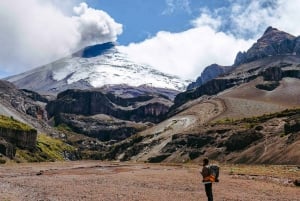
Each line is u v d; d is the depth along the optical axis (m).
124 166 162.88
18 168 136.62
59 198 48.19
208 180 36.06
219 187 64.50
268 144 174.38
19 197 48.84
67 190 58.97
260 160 159.88
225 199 48.47
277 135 183.00
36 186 66.12
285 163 137.00
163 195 52.44
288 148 148.12
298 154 136.50
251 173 98.00
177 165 177.75
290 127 171.88
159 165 178.62
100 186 66.19
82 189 60.59
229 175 94.56
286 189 61.75
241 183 72.19
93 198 48.56
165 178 86.44
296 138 154.12
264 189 61.66
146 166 163.38
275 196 52.16
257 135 198.88
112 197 49.69
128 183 72.88
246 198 49.69
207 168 36.34
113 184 70.56
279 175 88.69
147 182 75.31
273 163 145.38
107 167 151.25
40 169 130.88
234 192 56.91
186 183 73.12
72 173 107.31
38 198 48.03
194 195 52.56
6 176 94.06
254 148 181.00
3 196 49.41
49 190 58.97
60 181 77.56
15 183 72.38
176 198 49.00
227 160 195.62
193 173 105.94
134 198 48.75
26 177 90.06
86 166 160.38
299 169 108.12
